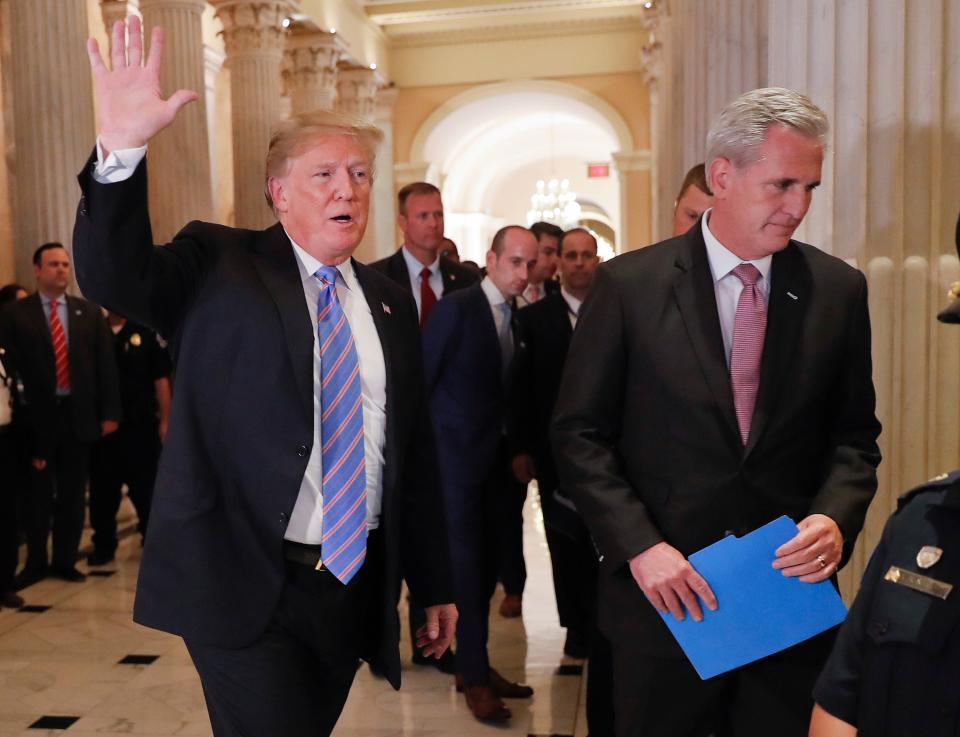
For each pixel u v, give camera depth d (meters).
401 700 3.83
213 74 13.91
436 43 18.34
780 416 2.04
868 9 2.68
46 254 5.71
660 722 2.13
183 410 1.98
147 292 1.90
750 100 1.94
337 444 2.00
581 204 32.38
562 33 18.09
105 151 1.76
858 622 1.22
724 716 2.16
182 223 10.45
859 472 2.05
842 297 2.10
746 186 1.94
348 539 1.99
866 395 2.12
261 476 1.95
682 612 2.00
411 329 2.23
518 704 3.77
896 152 2.65
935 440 2.68
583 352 2.16
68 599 5.33
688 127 7.06
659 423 2.09
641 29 17.88
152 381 6.19
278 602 1.94
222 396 1.96
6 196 9.72
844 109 2.74
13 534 5.19
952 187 2.63
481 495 3.69
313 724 2.04
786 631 1.96
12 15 7.66
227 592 1.93
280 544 1.94
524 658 4.29
